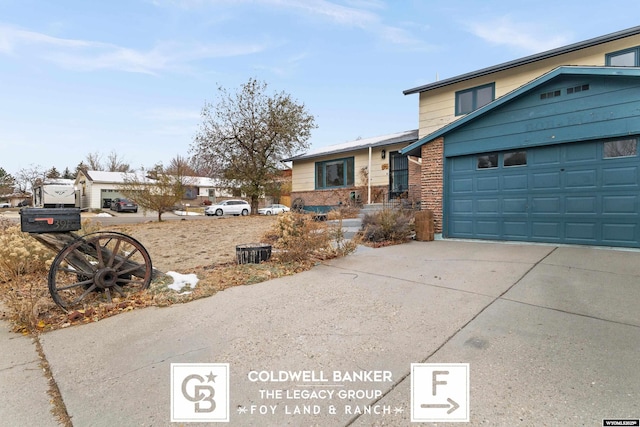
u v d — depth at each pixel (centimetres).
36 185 3256
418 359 276
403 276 533
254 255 638
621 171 675
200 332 346
